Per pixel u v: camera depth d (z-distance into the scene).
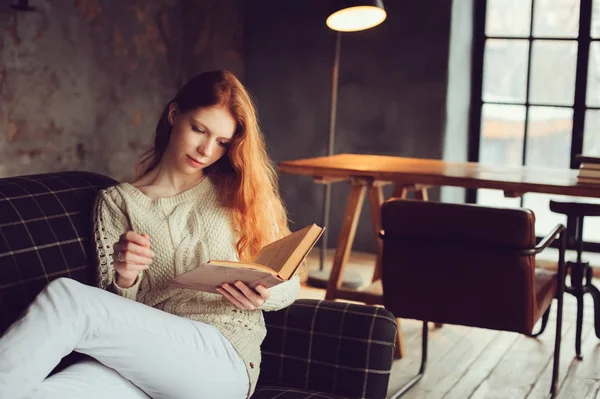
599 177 3.26
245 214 2.02
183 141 1.96
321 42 5.58
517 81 5.53
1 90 4.28
